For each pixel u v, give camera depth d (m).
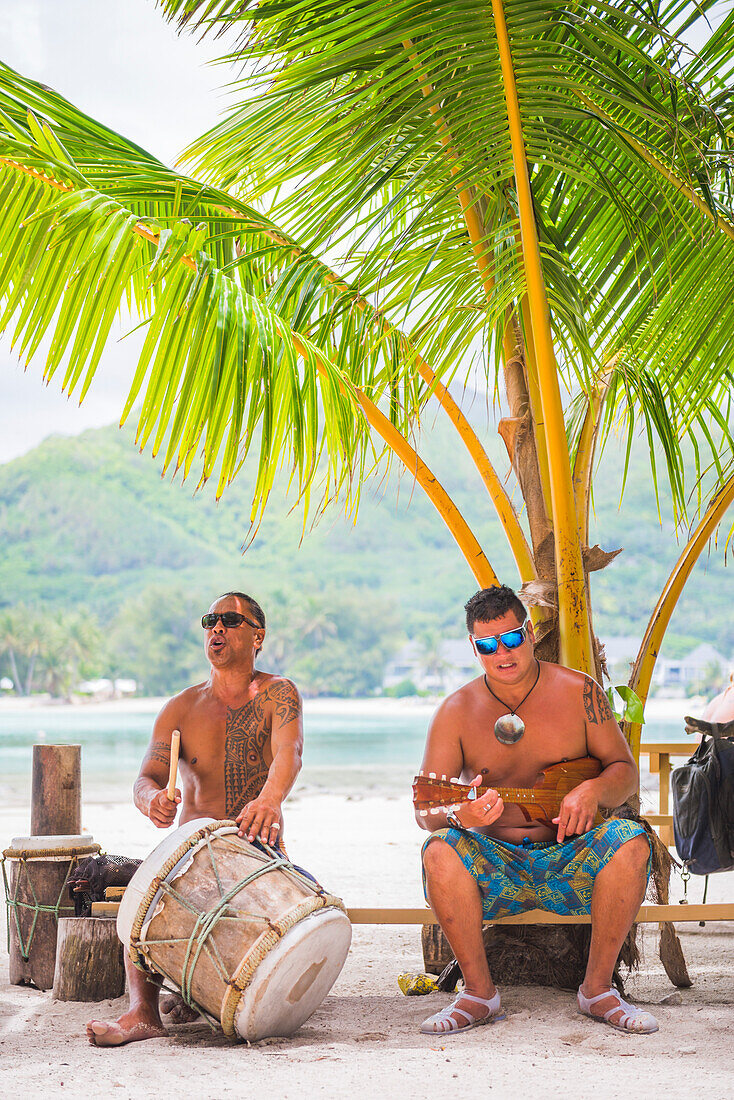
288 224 4.35
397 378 4.22
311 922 3.01
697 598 178.25
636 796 3.94
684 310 4.27
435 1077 2.64
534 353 4.17
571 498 3.87
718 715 4.80
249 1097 2.47
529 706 3.52
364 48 3.41
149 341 3.43
